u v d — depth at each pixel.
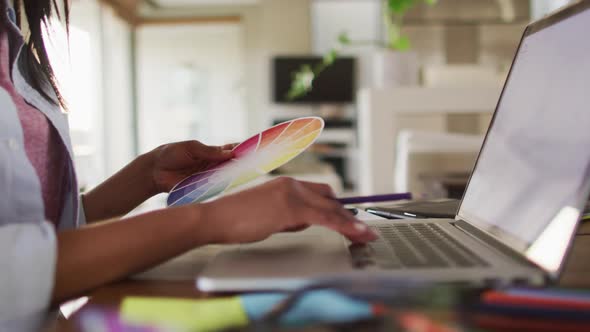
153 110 7.11
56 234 0.42
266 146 0.70
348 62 7.16
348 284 0.36
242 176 0.64
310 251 0.49
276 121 7.35
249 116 7.35
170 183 0.75
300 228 0.49
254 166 0.65
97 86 5.21
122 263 0.41
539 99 0.54
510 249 0.46
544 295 0.32
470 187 0.69
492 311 0.31
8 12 0.63
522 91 0.61
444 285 0.36
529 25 0.65
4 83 0.57
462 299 0.33
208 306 0.37
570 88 0.47
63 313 0.47
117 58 5.99
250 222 0.44
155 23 6.98
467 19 5.16
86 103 4.93
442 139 2.05
